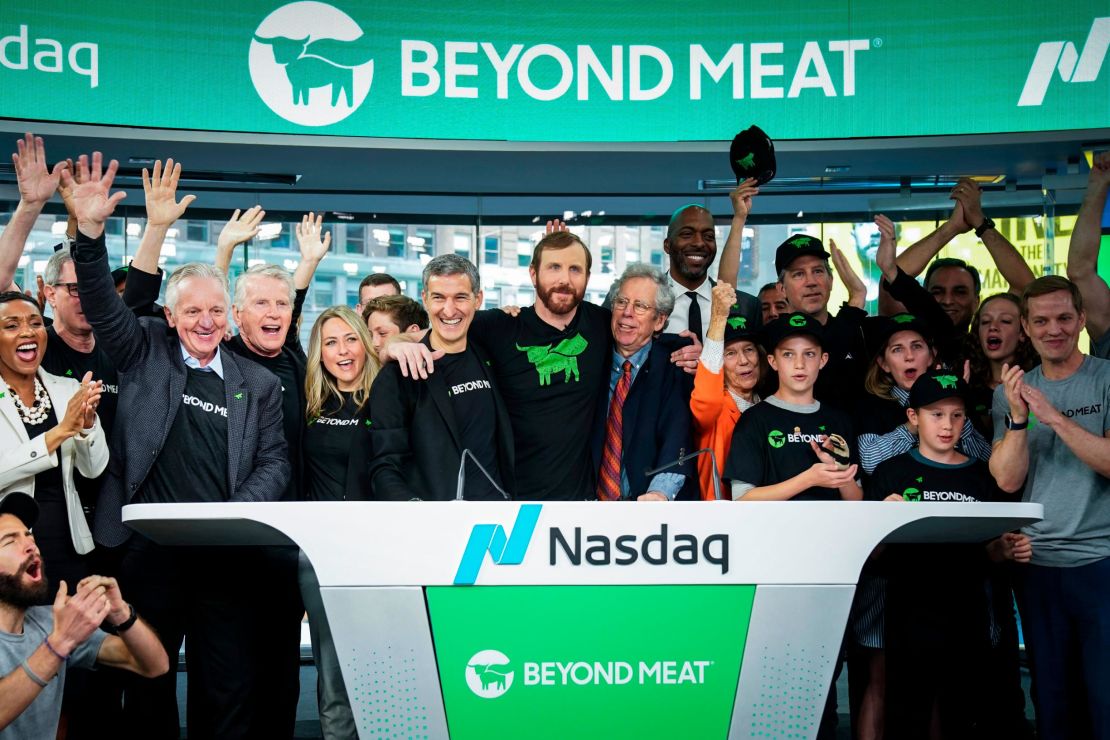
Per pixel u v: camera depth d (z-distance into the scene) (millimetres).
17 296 4168
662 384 4188
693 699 3090
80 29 5977
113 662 3617
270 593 4121
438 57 6336
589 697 3072
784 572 3104
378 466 3871
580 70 6402
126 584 4109
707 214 5496
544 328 4211
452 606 3053
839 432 4262
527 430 4121
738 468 4199
